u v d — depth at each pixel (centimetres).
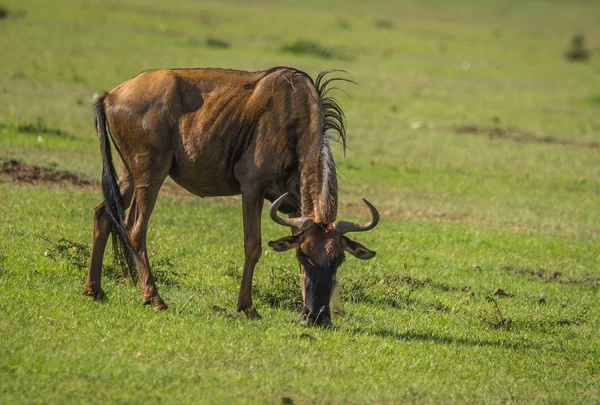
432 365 2875
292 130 3162
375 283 3888
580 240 5344
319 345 2902
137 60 10819
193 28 15425
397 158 7288
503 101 11356
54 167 5522
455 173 6988
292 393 2481
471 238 5069
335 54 13612
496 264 4638
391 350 2973
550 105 11394
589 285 4434
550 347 3322
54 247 3688
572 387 2872
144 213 3225
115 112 3241
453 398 2608
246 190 3178
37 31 12381
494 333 3428
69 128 6919
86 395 2292
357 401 2481
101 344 2664
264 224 4872
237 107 3198
